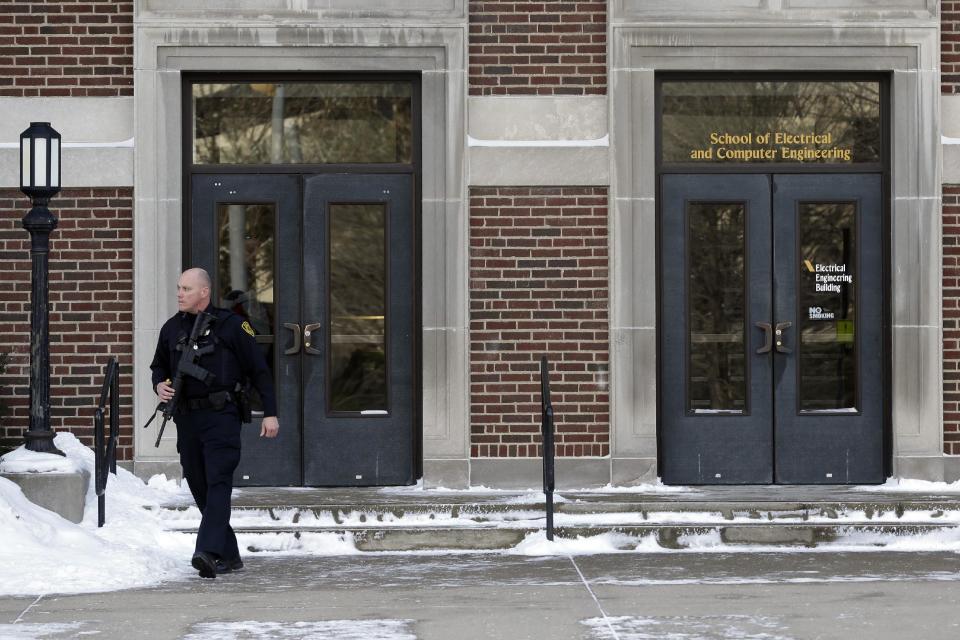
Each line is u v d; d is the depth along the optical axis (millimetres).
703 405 15695
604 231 15391
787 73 15758
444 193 15344
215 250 15562
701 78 15719
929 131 15531
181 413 11453
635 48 15422
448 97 15297
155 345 15227
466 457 15266
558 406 15352
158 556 12219
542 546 12969
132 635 9180
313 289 15617
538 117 15422
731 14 15492
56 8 15344
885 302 15719
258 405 15617
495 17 15445
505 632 9250
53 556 11594
